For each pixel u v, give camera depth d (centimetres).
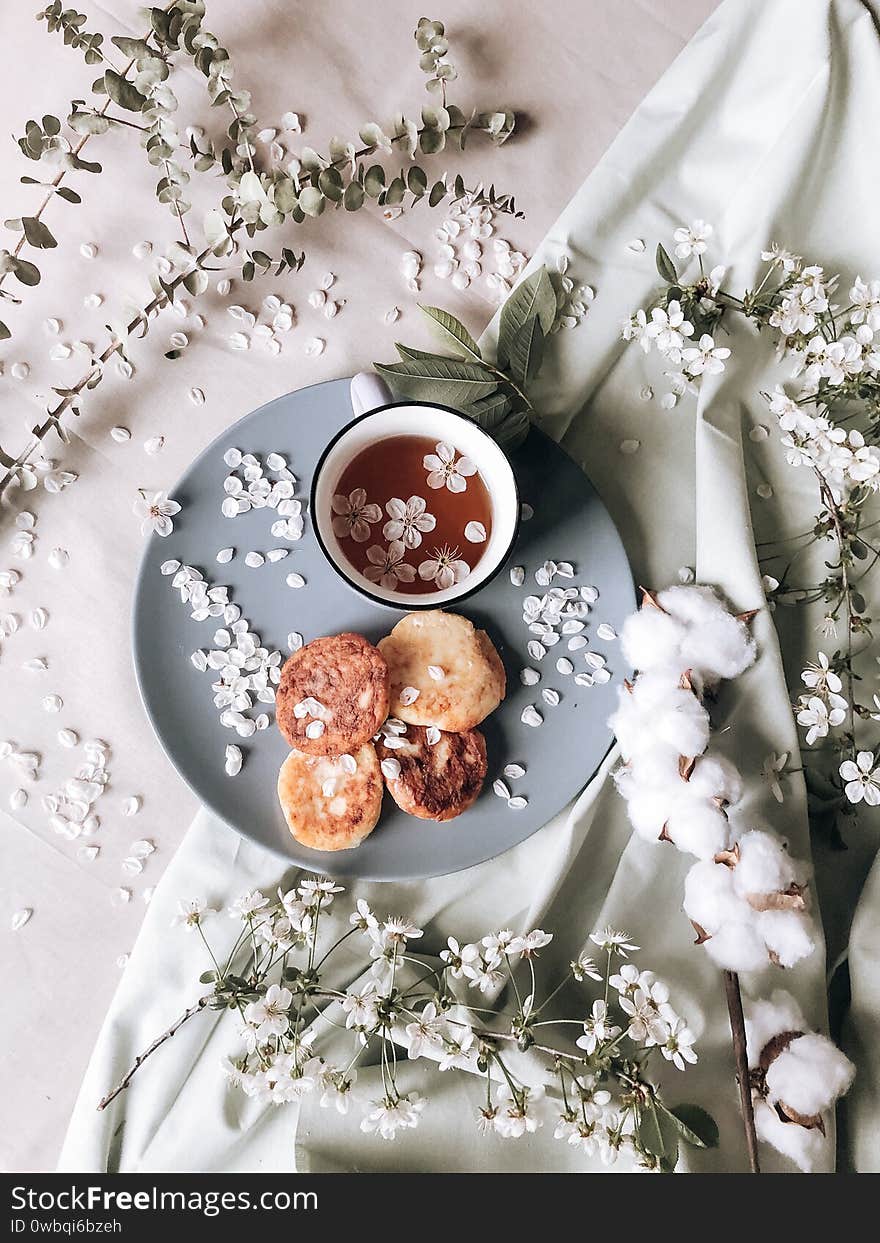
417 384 54
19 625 58
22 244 57
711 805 51
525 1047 50
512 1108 49
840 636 59
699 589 56
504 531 53
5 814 58
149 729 58
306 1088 50
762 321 57
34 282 55
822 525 55
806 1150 51
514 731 57
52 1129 57
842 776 53
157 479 59
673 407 59
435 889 58
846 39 56
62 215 59
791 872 51
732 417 58
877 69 56
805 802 56
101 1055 56
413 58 59
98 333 59
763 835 51
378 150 60
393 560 55
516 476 56
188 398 59
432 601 51
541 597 57
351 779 55
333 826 54
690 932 57
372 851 55
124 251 59
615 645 57
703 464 57
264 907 53
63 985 57
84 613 58
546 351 58
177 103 57
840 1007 58
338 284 59
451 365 54
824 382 58
